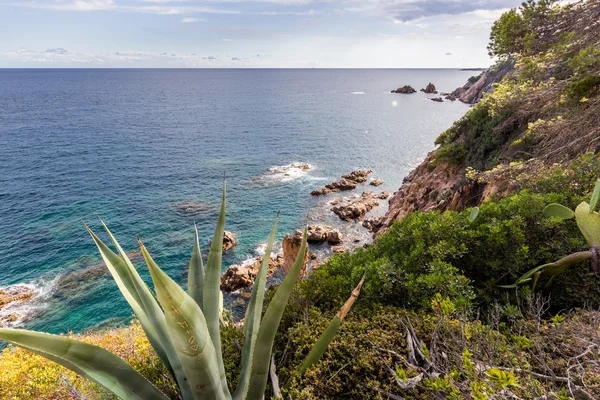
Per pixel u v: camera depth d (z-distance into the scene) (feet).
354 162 195.31
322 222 117.39
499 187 37.88
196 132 283.59
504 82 46.37
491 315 14.84
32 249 98.27
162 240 104.99
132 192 146.72
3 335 6.73
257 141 250.78
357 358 12.75
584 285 16.84
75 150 220.02
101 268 89.56
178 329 6.70
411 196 100.63
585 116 30.86
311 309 16.48
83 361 7.86
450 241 20.21
